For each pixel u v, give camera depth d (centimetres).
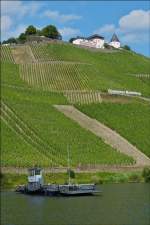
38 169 14950
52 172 16575
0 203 12588
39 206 11981
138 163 17988
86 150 18538
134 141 19750
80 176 16612
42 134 19375
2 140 18475
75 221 10056
